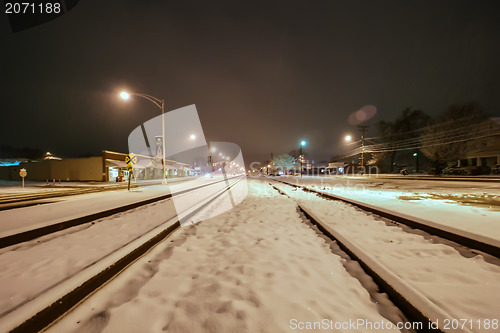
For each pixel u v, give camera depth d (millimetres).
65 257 3506
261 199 11602
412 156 60750
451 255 3639
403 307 2250
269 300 2398
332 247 4117
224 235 4980
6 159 42312
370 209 7355
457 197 9930
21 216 6348
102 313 2184
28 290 2529
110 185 24734
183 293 2551
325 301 2418
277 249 4016
